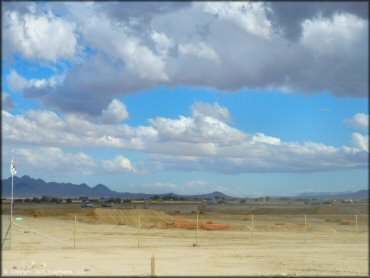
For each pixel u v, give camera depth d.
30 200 135.38
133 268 19.73
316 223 57.34
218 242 33.69
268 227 47.47
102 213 60.25
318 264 22.36
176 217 66.12
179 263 21.77
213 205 137.75
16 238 34.06
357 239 36.62
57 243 31.23
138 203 148.88
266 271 19.84
